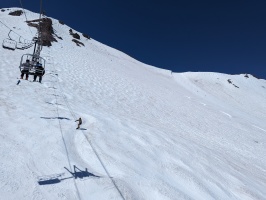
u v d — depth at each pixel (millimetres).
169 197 9242
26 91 17406
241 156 23297
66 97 20078
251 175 16953
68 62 35094
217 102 65500
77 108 17453
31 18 56438
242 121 46281
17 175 7859
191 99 50938
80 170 9227
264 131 43906
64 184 8109
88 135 12750
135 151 12641
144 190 9234
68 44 52188
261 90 100500
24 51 30672
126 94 32094
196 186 11156
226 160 18219
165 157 13203
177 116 31422
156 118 26859
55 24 64938
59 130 12195
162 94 42312
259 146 30562
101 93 27609
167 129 22781
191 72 98375
